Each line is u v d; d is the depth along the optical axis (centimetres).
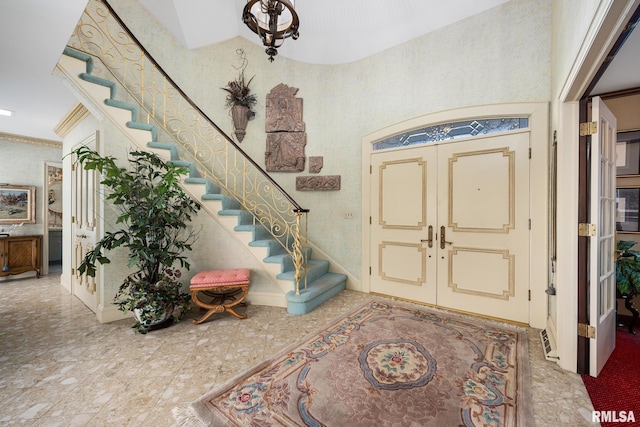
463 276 311
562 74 207
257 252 327
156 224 262
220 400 162
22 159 475
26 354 216
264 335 250
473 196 305
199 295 319
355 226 397
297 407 157
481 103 299
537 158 269
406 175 352
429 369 195
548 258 263
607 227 210
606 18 118
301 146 420
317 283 350
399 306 328
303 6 380
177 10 392
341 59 401
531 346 231
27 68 239
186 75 419
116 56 364
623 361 209
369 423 145
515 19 281
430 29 332
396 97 360
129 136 299
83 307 323
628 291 257
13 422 145
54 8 169
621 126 293
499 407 158
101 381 181
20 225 473
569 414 153
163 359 209
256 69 433
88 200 324
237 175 439
